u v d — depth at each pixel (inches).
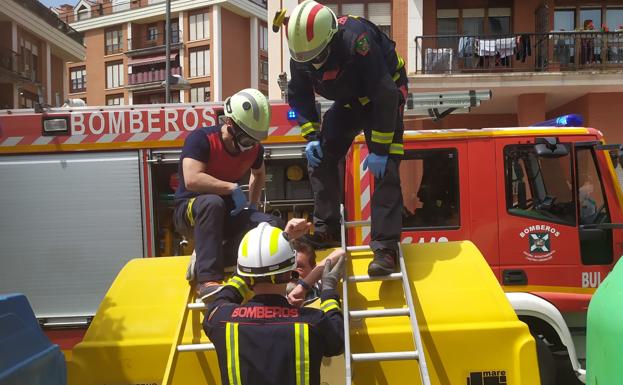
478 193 228.7
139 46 2342.5
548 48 725.9
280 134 240.5
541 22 738.8
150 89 2276.1
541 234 225.3
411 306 116.0
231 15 2153.1
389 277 126.3
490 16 775.1
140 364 122.3
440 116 281.3
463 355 119.0
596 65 716.0
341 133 144.2
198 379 121.5
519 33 732.0
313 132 146.0
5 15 1189.1
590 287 223.5
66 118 248.5
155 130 246.8
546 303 184.2
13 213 247.6
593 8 761.6
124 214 247.3
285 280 106.6
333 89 133.4
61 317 248.1
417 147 232.7
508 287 224.5
